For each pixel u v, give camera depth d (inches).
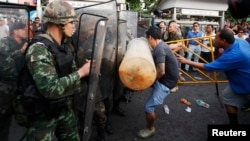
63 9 73.6
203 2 507.5
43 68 68.2
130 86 112.9
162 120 173.8
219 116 182.7
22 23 93.4
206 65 134.0
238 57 125.8
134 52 120.1
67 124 83.1
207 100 220.7
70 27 76.2
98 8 113.7
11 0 203.5
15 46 90.4
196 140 145.1
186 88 261.1
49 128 75.4
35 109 72.0
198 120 175.0
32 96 70.6
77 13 112.8
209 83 282.4
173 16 505.7
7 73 86.5
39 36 74.3
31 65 68.8
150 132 146.0
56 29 75.2
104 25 89.2
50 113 73.8
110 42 118.0
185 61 142.6
